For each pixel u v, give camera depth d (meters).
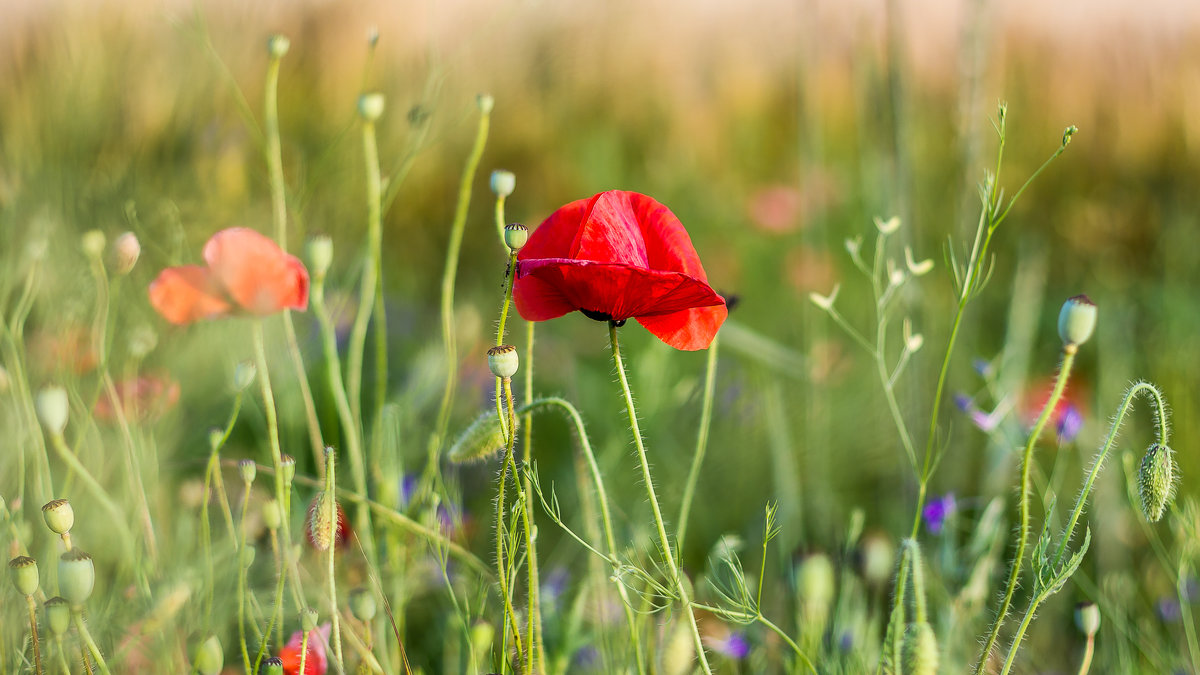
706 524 1.38
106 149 1.65
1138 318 1.97
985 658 1.05
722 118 2.87
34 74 1.70
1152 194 2.50
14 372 1.18
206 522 1.08
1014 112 2.71
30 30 1.77
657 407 1.47
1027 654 1.24
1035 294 1.82
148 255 1.38
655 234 1.05
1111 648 1.24
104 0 1.78
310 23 2.05
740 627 1.21
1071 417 1.27
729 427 1.52
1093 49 2.77
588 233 1.03
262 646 1.06
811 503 1.37
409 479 1.29
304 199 1.37
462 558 1.18
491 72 2.33
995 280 2.17
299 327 1.65
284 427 1.37
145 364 1.30
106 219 1.47
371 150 1.20
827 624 1.20
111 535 1.17
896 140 1.35
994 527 1.19
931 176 2.18
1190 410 1.56
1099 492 1.32
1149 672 1.22
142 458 1.19
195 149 1.73
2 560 1.09
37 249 1.23
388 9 2.02
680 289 1.02
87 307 1.26
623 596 1.07
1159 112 2.62
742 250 2.42
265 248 1.06
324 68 2.06
